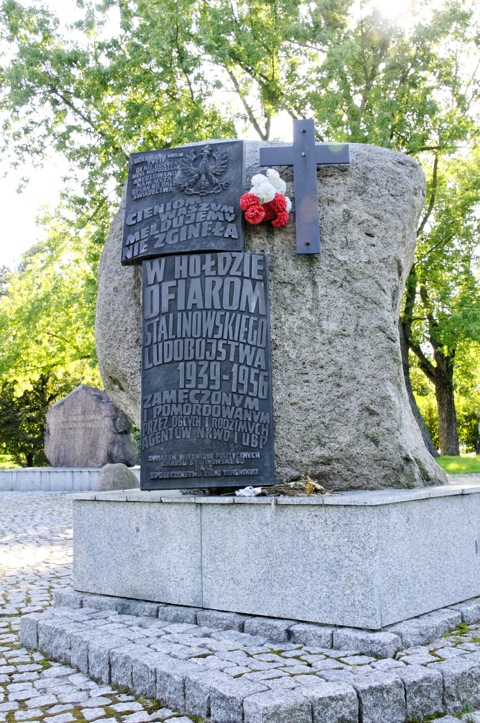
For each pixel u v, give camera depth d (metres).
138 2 16.58
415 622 3.94
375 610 3.78
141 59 16.64
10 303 22.19
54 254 19.66
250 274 4.87
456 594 4.48
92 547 5.04
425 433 18.59
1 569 7.08
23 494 17.45
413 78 18.00
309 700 3.00
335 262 5.10
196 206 5.13
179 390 4.82
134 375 5.44
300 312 5.04
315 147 5.20
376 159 5.41
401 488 4.95
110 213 17.81
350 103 17.19
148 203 5.30
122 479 12.67
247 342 4.79
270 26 17.75
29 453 33.75
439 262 19.77
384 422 4.96
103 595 4.93
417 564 4.15
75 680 3.84
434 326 20.84
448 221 19.66
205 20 16.92
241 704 3.01
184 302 4.93
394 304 5.25
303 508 4.07
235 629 4.14
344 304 5.04
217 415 4.73
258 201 5.01
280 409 4.96
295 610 4.04
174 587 4.56
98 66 16.86
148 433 4.84
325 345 5.00
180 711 3.31
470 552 4.68
